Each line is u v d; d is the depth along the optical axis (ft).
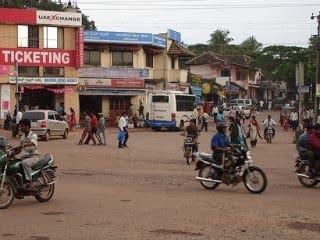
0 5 207.00
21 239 27.84
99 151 86.43
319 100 169.17
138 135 130.31
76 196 43.09
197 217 33.88
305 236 28.76
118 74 167.84
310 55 234.99
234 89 273.75
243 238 28.14
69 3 166.71
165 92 149.48
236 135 57.67
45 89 149.89
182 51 188.44
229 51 329.31
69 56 151.23
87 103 166.20
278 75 289.94
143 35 173.37
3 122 143.13
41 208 37.55
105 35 166.81
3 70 143.54
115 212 35.70
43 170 40.57
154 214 34.91
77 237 28.25
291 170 63.57
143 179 54.49
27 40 146.92
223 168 46.91
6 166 38.06
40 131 106.01
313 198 42.47
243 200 41.14
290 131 159.63
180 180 53.93
